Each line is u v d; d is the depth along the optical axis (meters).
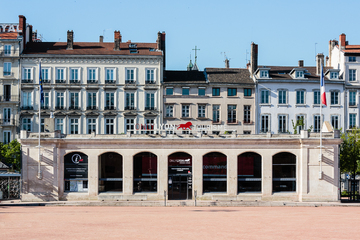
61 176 53.06
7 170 57.25
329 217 38.12
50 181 52.59
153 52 73.44
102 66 71.75
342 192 64.19
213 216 38.03
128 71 71.94
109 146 53.41
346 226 32.19
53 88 71.06
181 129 58.84
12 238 26.11
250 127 73.12
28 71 71.38
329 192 53.22
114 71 71.69
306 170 53.19
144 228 30.20
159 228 30.23
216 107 72.81
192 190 53.50
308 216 38.78
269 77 74.50
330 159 53.28
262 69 74.19
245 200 53.16
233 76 74.94
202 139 53.28
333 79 74.88
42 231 28.80
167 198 53.38
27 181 52.41
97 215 38.72
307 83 74.19
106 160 53.81
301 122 72.94
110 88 71.31
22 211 42.75
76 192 53.19
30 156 52.66
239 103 73.06
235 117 73.06
